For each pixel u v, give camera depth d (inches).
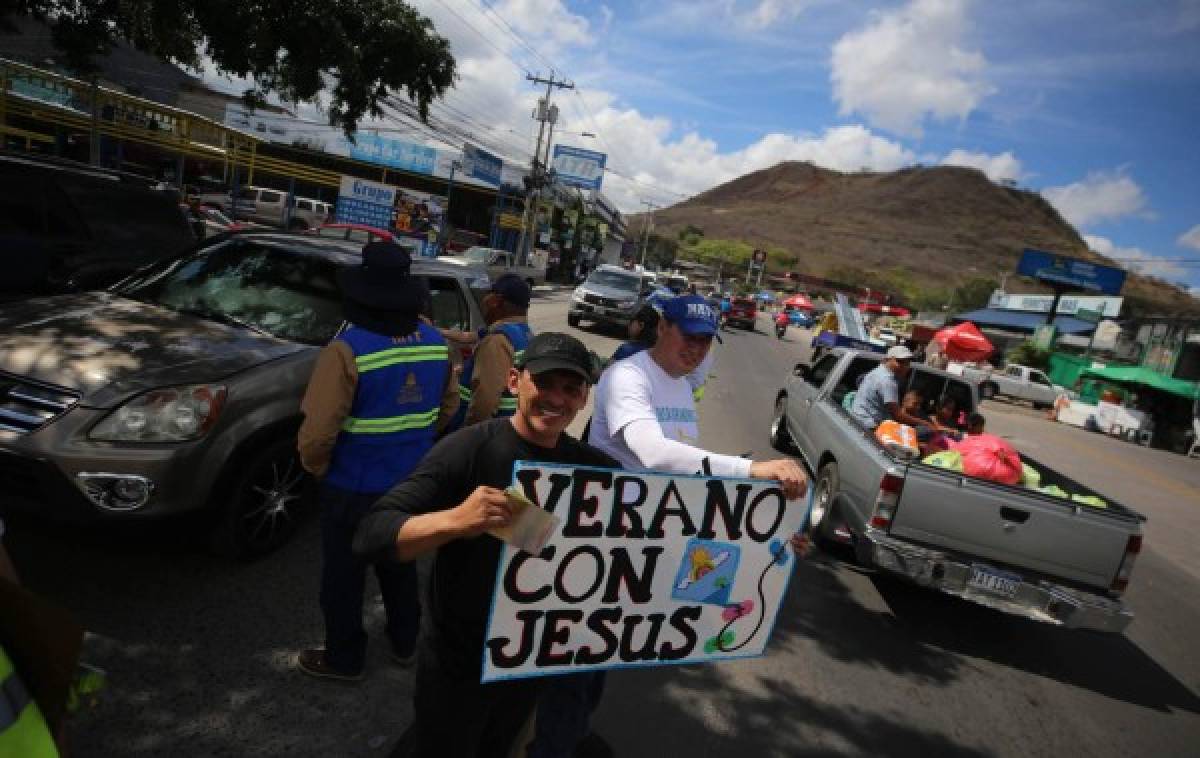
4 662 52.1
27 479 129.7
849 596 206.4
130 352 143.1
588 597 81.6
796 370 363.3
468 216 1609.3
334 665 119.0
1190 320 1148.5
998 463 202.2
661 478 82.2
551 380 72.7
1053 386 1235.2
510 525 63.7
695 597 87.7
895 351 263.4
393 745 108.9
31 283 252.7
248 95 468.1
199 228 379.2
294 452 155.3
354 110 488.4
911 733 143.4
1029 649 195.2
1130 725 163.0
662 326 104.6
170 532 159.0
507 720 82.5
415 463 112.4
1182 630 235.9
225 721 107.3
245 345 156.0
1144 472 660.1
